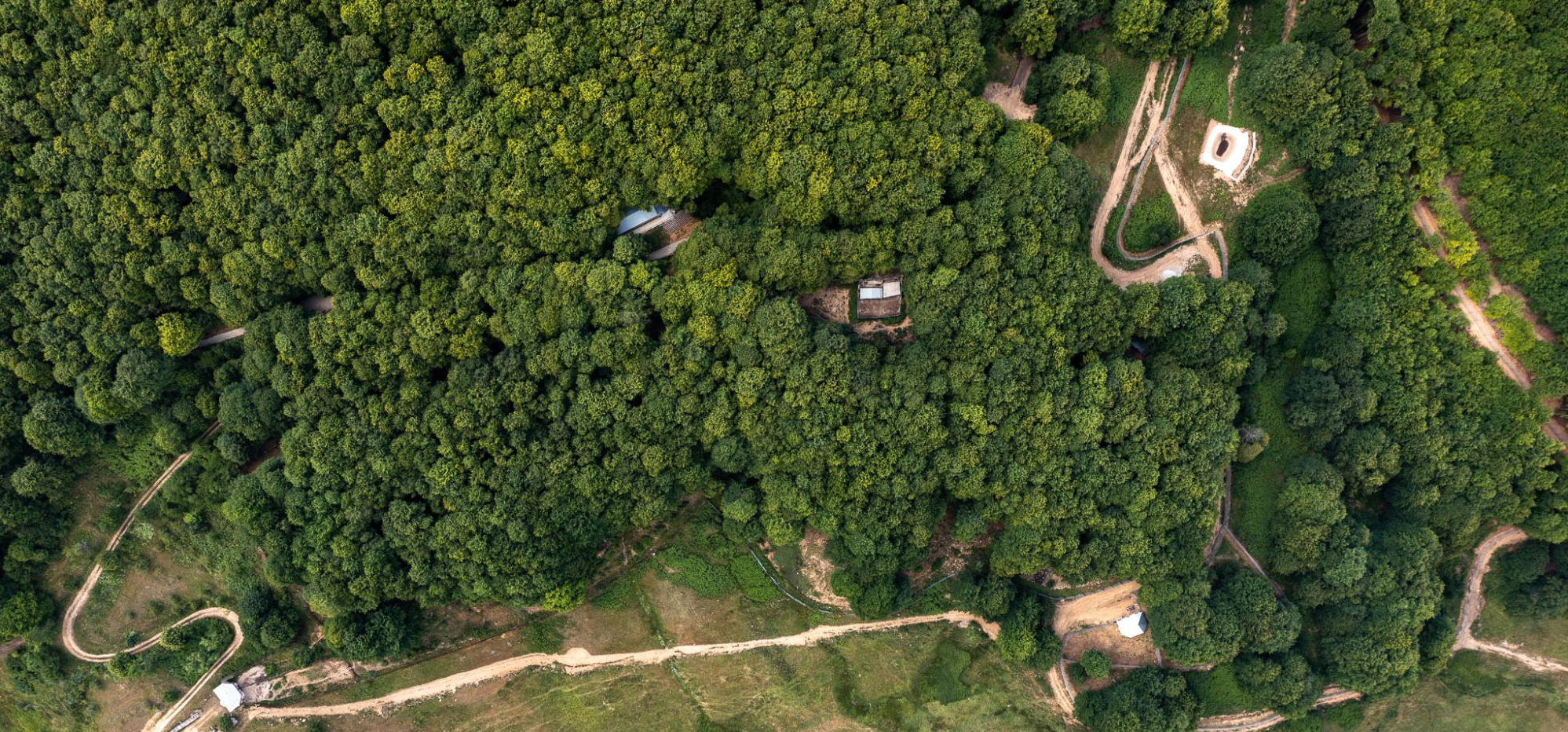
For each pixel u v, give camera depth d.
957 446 56.50
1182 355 56.69
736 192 55.47
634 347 54.88
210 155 50.03
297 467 56.09
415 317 53.41
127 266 51.78
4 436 55.53
